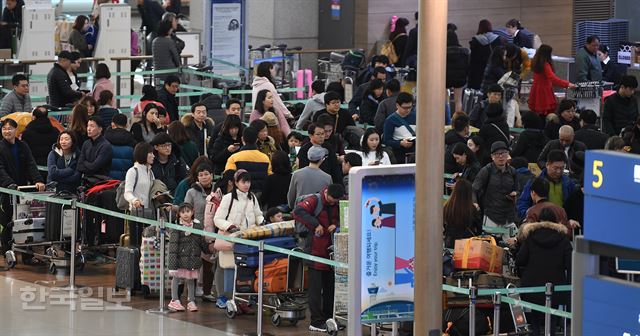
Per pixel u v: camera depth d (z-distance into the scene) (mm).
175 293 24516
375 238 18797
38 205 27562
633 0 47219
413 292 18844
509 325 21750
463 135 28453
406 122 30016
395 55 43719
